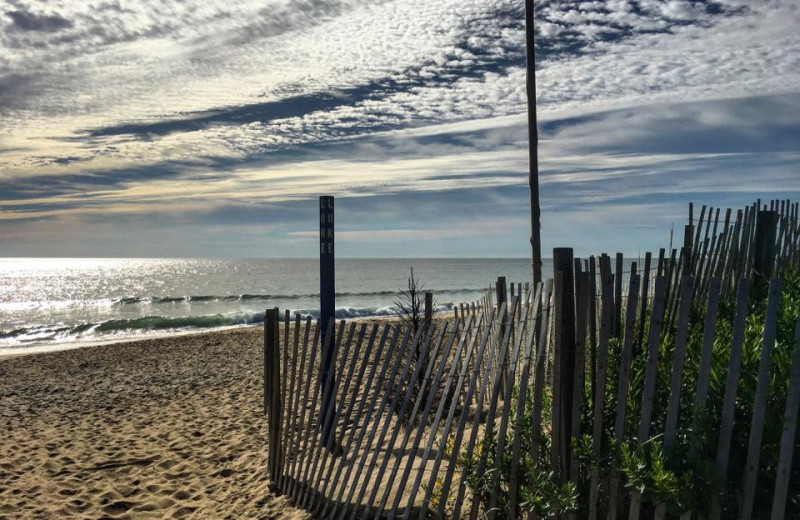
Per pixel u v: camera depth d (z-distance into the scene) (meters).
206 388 11.98
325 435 5.42
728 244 5.66
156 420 9.49
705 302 5.38
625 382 3.43
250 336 19.62
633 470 3.17
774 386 3.11
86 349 18.36
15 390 12.74
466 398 4.19
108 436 8.65
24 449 8.07
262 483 6.17
